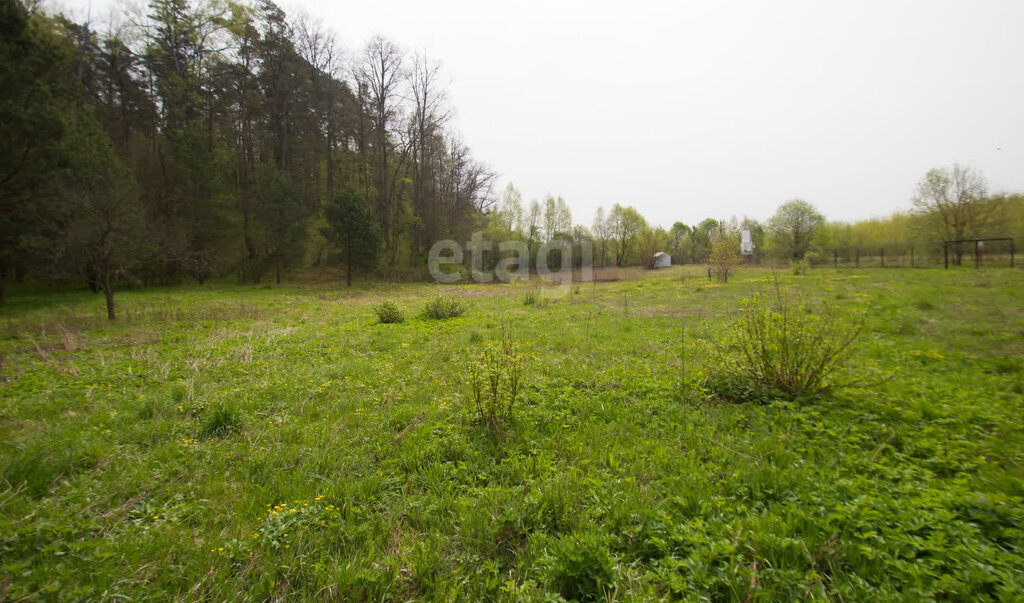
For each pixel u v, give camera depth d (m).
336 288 29.48
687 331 9.36
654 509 2.79
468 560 2.50
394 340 9.77
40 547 2.56
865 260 35.19
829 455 3.58
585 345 8.37
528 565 2.43
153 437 4.45
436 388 5.95
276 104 37.25
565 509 2.87
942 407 4.47
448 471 3.56
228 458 3.93
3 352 9.08
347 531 2.75
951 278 18.52
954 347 7.14
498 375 4.64
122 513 3.07
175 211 28.58
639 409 4.85
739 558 2.29
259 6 36.28
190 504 3.13
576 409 4.96
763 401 4.98
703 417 4.53
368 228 31.52
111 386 6.33
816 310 8.71
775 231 45.62
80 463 3.83
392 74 38.84
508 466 3.60
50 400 5.69
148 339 10.47
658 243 45.81
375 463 3.81
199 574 2.38
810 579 2.15
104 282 14.14
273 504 3.16
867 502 2.75
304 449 4.02
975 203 27.44
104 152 22.11
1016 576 2.11
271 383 6.34
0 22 15.16
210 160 29.50
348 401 5.50
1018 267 22.03
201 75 34.00
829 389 5.00
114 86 32.72
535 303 16.61
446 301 14.43
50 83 17.20
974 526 2.49
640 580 2.22
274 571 2.40
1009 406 4.51
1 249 17.75
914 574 2.13
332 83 40.50
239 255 32.09
